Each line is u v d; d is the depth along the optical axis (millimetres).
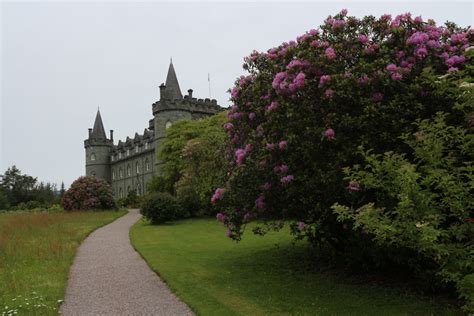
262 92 8586
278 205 8633
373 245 7121
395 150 6664
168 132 38500
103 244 15477
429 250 4980
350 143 6801
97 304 7297
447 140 5430
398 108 6602
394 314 6234
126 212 39500
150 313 6703
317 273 8977
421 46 6949
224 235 17219
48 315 6441
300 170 7613
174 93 59719
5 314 6430
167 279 8961
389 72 6746
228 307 6797
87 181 39188
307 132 7055
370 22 7617
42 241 14758
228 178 9711
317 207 7375
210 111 62781
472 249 4867
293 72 7473
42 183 81688
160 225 23297
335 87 6883
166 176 37156
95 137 88062
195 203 27500
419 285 7184
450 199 4812
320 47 7465
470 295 4637
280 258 10711
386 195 5988
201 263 10758
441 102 6641
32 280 8820
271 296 7438
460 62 6777
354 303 6855
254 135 8547
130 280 9195
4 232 17422
